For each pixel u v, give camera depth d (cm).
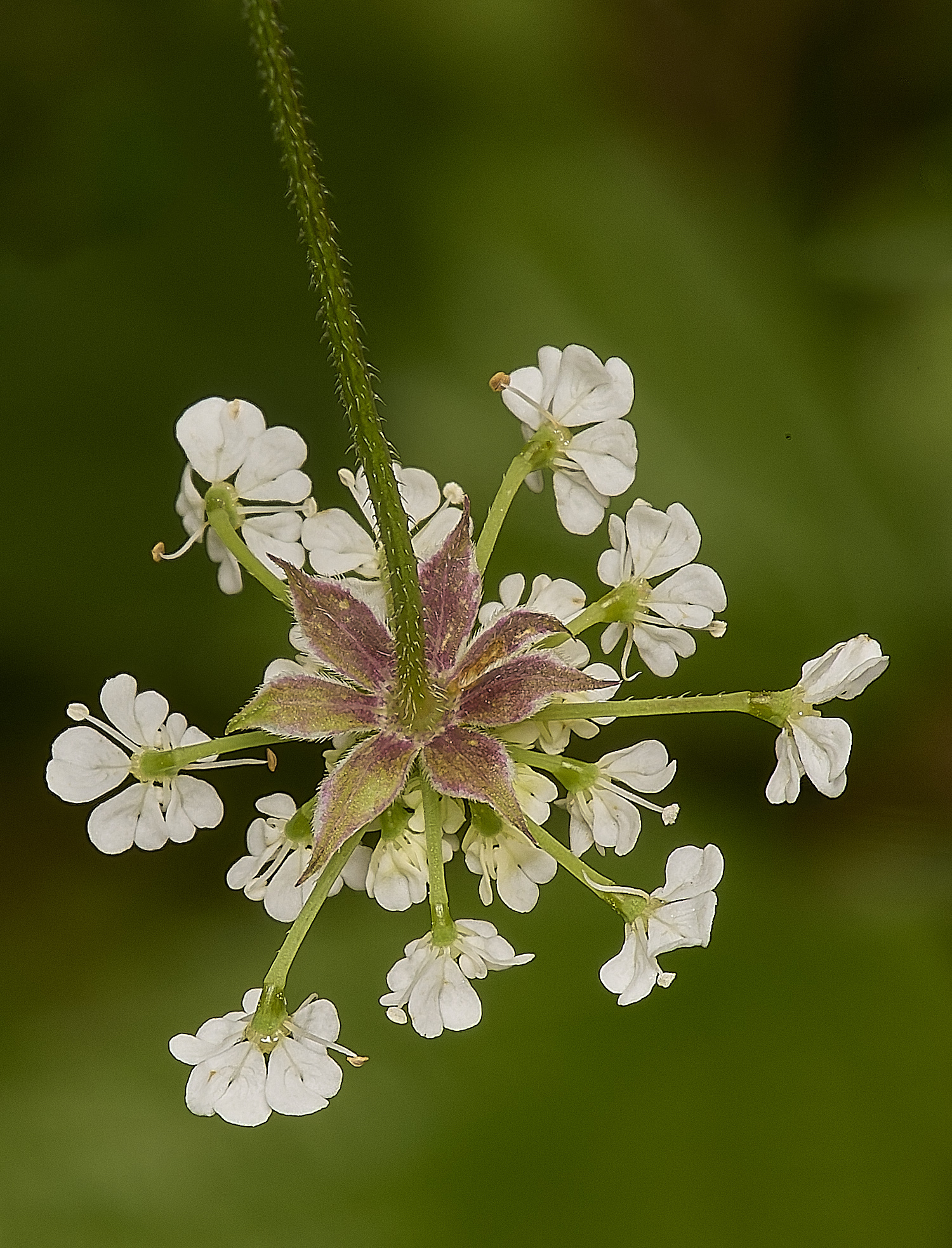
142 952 11
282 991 9
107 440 11
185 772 10
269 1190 11
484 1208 11
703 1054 11
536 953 11
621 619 10
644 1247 11
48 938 11
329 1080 9
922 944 11
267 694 9
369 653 9
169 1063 11
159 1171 11
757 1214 11
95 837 10
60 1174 11
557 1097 11
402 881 10
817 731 9
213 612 11
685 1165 11
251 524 10
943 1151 11
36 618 11
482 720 9
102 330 11
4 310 11
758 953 11
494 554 11
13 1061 11
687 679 11
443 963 9
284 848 10
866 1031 11
